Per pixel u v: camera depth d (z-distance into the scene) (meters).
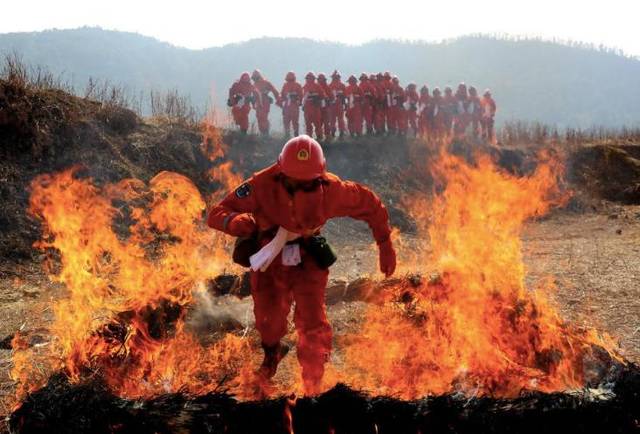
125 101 14.87
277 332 4.27
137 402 3.37
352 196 4.18
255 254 3.97
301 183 3.99
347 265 9.88
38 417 3.30
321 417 3.35
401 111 19.06
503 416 3.29
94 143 12.69
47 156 11.73
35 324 5.86
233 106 16.20
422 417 3.32
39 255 9.59
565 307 6.26
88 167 12.06
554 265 8.82
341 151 17.56
